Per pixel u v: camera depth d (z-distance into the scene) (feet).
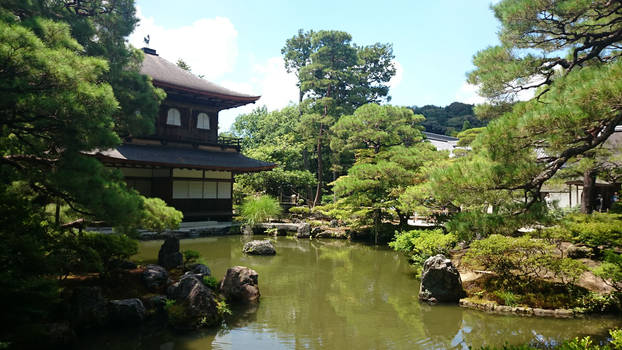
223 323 28.81
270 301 34.73
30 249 20.85
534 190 27.17
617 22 29.84
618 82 18.54
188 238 71.46
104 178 27.07
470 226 26.81
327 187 136.26
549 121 21.16
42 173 25.21
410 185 67.10
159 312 29.58
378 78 144.87
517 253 35.32
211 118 94.17
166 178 79.10
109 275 33.32
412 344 25.41
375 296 36.99
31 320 22.89
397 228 71.26
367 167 66.49
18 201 22.53
